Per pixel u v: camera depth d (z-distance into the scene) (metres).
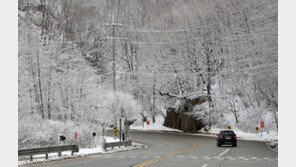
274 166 16.66
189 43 67.06
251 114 50.59
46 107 41.66
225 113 62.62
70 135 28.73
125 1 85.38
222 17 64.12
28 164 17.17
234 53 59.59
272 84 42.22
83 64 48.66
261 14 50.62
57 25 63.09
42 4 58.00
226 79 63.09
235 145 33.88
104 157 21.73
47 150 19.41
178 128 69.25
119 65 82.50
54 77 41.72
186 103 67.62
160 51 75.31
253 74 44.19
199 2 69.81
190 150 28.86
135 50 82.06
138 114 75.94
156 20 81.38
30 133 25.75
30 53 39.91
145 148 32.62
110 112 58.94
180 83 72.25
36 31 43.19
